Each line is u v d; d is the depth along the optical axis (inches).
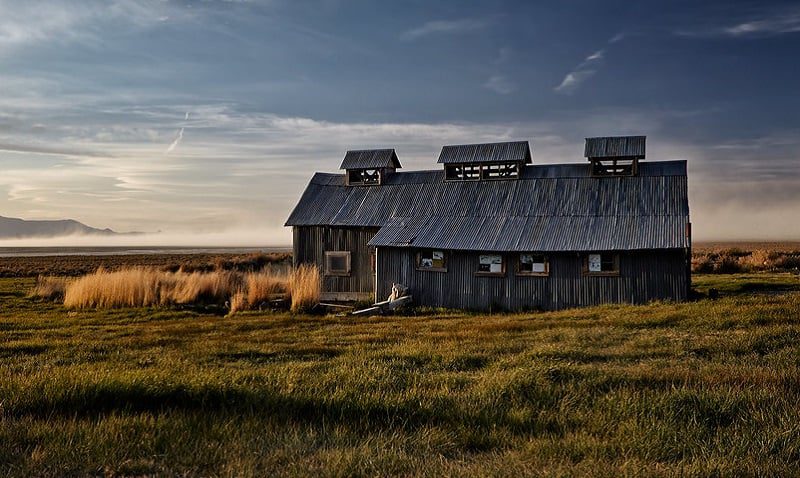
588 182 1187.3
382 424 318.0
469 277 1082.7
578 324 722.8
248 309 1042.1
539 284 1037.8
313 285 1096.8
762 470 237.8
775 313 675.4
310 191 1405.0
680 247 948.0
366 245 1247.5
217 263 2292.1
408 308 1065.5
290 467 249.4
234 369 460.1
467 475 237.0
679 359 471.8
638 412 318.0
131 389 353.4
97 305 1059.3
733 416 309.7
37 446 269.6
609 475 233.1
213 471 251.3
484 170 1302.9
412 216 1228.5
